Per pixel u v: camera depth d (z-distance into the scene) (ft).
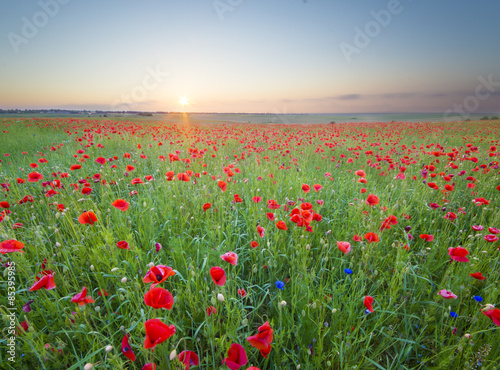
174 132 51.08
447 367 5.89
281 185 16.57
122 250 8.70
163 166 21.29
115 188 15.83
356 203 12.99
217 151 30.27
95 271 8.30
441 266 9.62
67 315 6.19
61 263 8.35
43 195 13.80
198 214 12.07
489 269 8.63
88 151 27.61
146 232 10.24
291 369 6.09
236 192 15.34
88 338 5.89
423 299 8.13
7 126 57.57
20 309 6.85
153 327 4.08
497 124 91.30
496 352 6.07
